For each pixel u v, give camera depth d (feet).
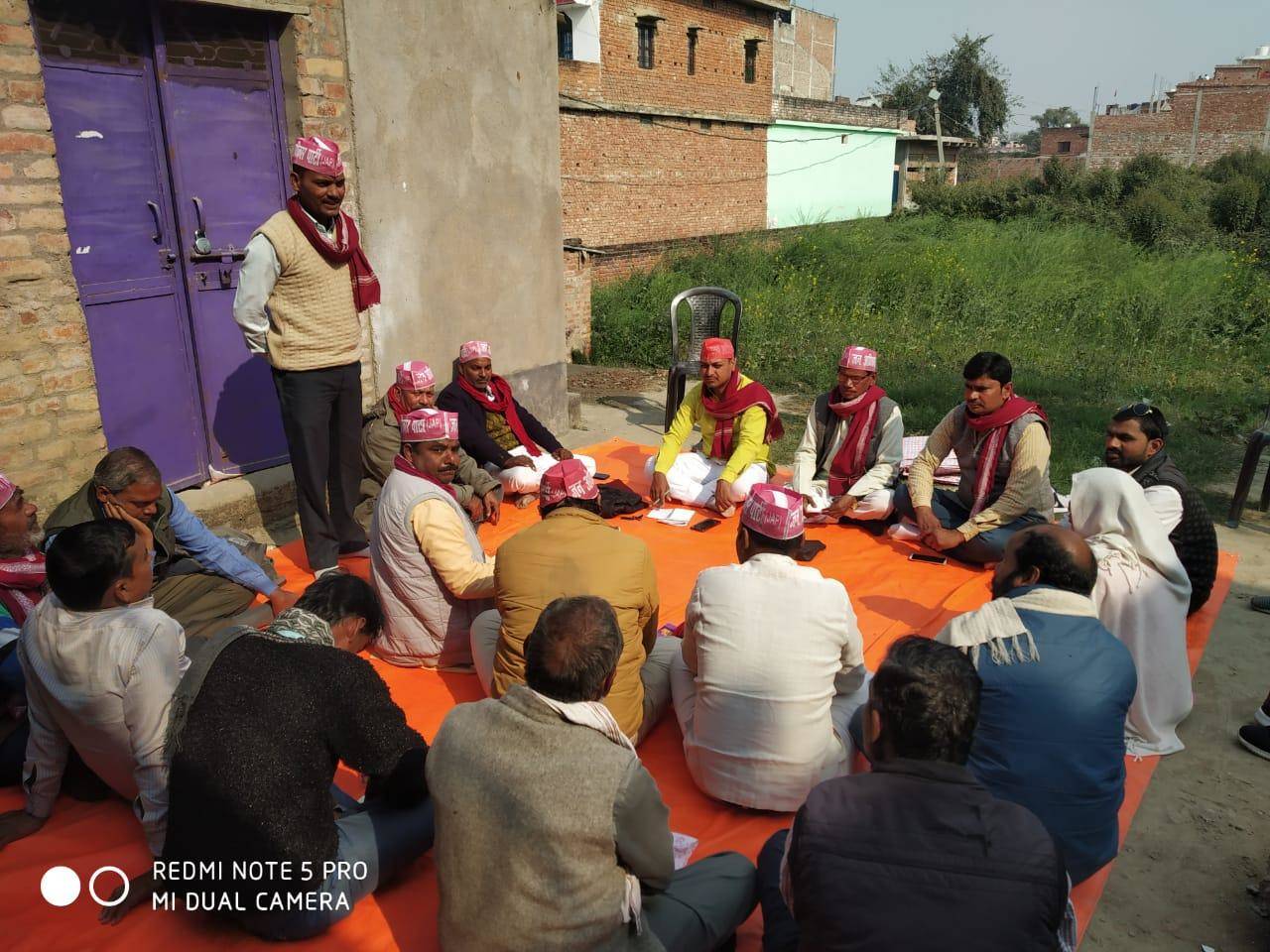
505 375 24.26
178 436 17.94
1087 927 9.39
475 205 22.29
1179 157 131.85
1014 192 94.12
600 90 63.00
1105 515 12.48
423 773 8.47
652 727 11.50
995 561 16.44
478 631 11.98
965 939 5.53
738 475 18.80
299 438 15.24
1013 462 16.22
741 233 67.62
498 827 6.68
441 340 22.02
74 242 15.67
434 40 20.45
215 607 12.74
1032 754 8.62
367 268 15.60
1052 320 46.16
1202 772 11.91
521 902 6.65
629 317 46.39
